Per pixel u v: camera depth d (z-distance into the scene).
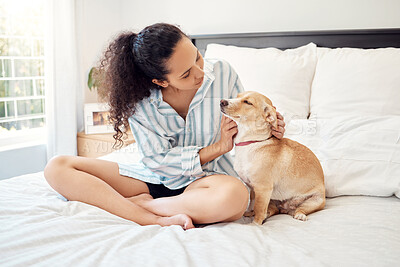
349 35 2.17
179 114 1.39
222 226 1.14
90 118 2.67
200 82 1.21
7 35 2.47
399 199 1.33
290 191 1.25
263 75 2.15
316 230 1.08
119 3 3.16
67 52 2.57
